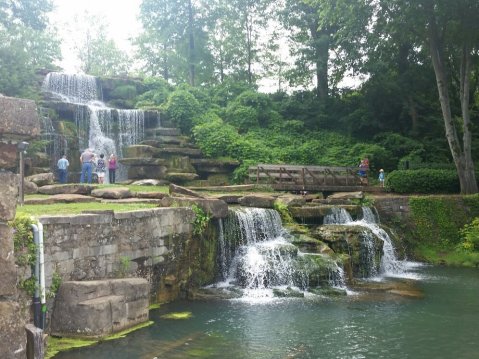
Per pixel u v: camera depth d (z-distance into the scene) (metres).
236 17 37.66
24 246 6.82
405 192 23.44
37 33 31.14
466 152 23.00
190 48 35.22
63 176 19.56
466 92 23.30
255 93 32.25
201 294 11.42
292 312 10.16
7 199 3.71
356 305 10.86
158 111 26.94
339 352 7.69
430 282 14.11
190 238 11.89
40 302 6.94
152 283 10.58
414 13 21.42
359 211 18.14
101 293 8.27
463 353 7.75
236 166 25.00
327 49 33.84
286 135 31.03
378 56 31.31
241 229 13.68
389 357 7.52
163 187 20.19
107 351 7.38
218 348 7.77
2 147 3.78
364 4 21.95
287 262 12.63
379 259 15.19
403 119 32.16
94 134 24.53
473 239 18.95
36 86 26.20
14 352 3.73
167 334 8.40
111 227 9.35
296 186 22.03
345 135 32.53
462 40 22.88
